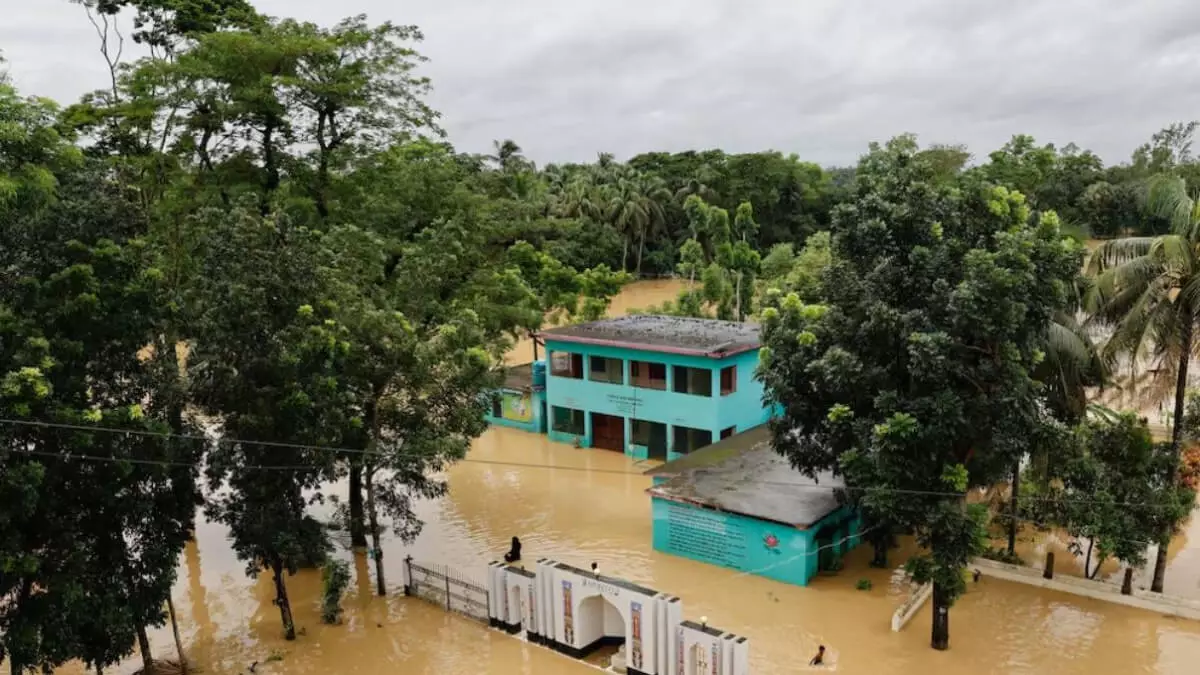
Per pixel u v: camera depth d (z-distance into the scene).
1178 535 25.98
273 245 20.47
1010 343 18.06
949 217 19.98
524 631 21.81
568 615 20.70
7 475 14.15
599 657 20.86
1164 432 30.64
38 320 16.06
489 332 34.06
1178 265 20.58
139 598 17.97
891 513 18.92
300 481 20.81
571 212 87.44
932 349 17.36
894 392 18.67
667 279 93.00
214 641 21.64
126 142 37.56
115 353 17.50
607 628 21.22
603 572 25.11
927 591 23.08
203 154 36.38
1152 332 20.44
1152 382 22.97
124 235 17.81
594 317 51.81
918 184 20.14
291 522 20.47
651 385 36.03
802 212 101.69
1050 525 24.20
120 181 19.69
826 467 22.05
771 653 20.22
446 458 23.34
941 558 18.98
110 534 17.34
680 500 25.70
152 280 17.66
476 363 24.52
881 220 19.73
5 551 14.64
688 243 69.12
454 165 39.53
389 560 26.73
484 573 25.33
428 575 24.34
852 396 19.83
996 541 26.41
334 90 34.97
